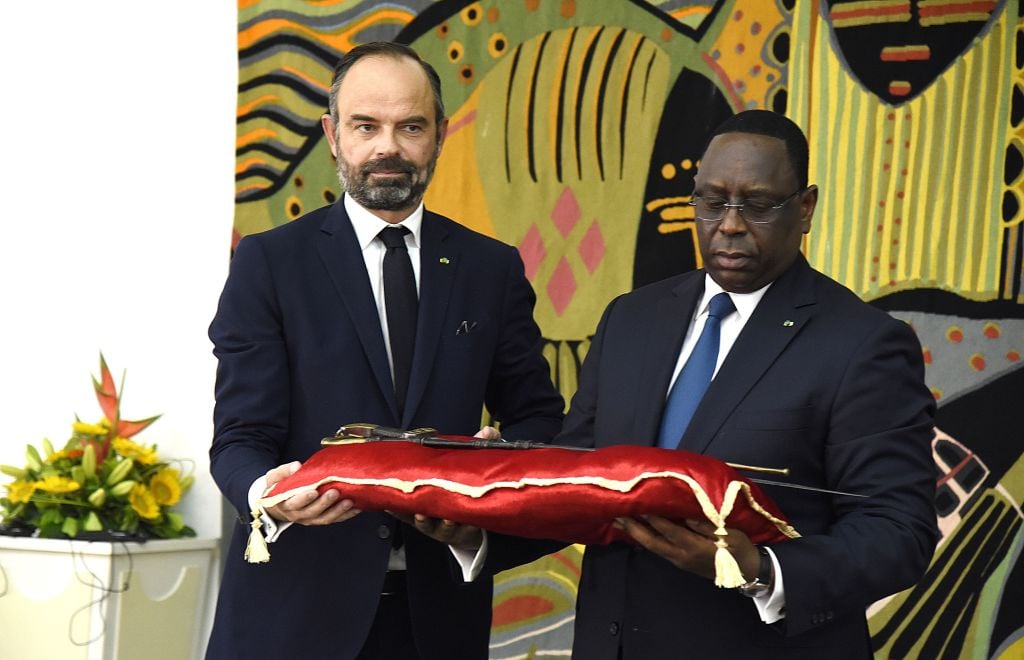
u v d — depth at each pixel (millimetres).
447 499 2074
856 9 3662
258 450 2533
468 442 2227
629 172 3834
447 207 3957
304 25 4082
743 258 2160
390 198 2637
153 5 4266
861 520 2064
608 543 2066
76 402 4266
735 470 1920
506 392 2854
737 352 2189
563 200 3889
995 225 3553
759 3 3742
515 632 3854
